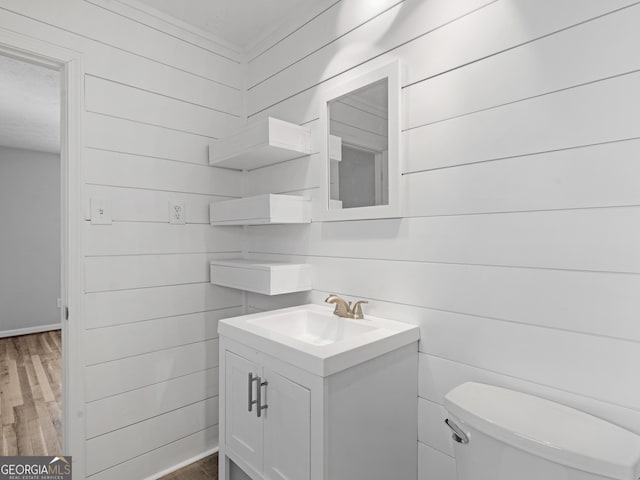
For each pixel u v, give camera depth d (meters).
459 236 1.27
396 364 1.30
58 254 5.05
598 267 0.99
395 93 1.43
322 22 1.78
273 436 1.25
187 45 2.02
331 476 1.08
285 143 1.74
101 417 1.71
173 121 1.97
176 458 1.96
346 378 1.12
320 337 1.62
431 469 1.36
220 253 2.17
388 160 1.46
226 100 2.19
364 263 1.59
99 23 1.71
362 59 1.59
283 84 2.00
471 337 1.25
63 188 1.65
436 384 1.34
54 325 5.00
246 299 2.29
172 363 1.96
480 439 0.99
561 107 1.05
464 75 1.25
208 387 2.10
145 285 1.86
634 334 0.93
